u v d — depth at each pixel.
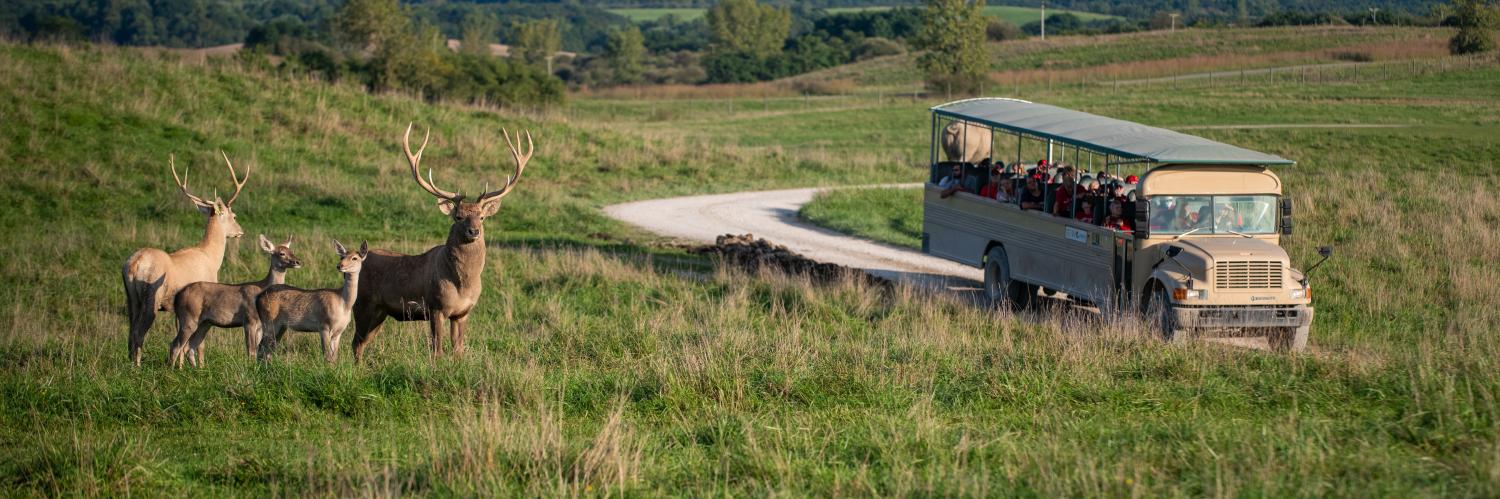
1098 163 26.14
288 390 10.04
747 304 16.31
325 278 18.28
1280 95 57.16
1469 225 21.69
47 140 27.56
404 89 57.47
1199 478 7.51
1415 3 188.00
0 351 12.62
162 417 9.62
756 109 70.62
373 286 12.20
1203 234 14.77
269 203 25.59
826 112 62.47
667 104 74.06
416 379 10.42
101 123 29.16
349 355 12.60
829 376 10.54
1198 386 10.51
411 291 12.07
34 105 29.12
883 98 73.69
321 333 11.34
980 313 16.06
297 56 58.62
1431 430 8.83
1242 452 8.02
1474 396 9.77
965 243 18.95
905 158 41.59
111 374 10.95
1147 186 14.62
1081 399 10.29
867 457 8.17
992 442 8.45
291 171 29.05
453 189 28.72
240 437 9.26
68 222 23.56
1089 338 12.71
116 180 26.16
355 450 8.67
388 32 68.81
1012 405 10.11
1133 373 11.20
